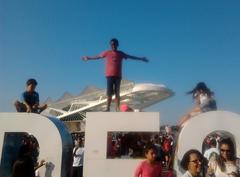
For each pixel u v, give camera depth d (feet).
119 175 13.84
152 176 10.95
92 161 14.03
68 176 15.40
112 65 17.16
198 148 13.01
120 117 14.26
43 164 13.98
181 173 12.84
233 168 9.03
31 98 15.66
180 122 15.08
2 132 14.44
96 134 14.24
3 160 14.46
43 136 14.33
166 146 24.66
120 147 14.65
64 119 93.91
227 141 9.34
